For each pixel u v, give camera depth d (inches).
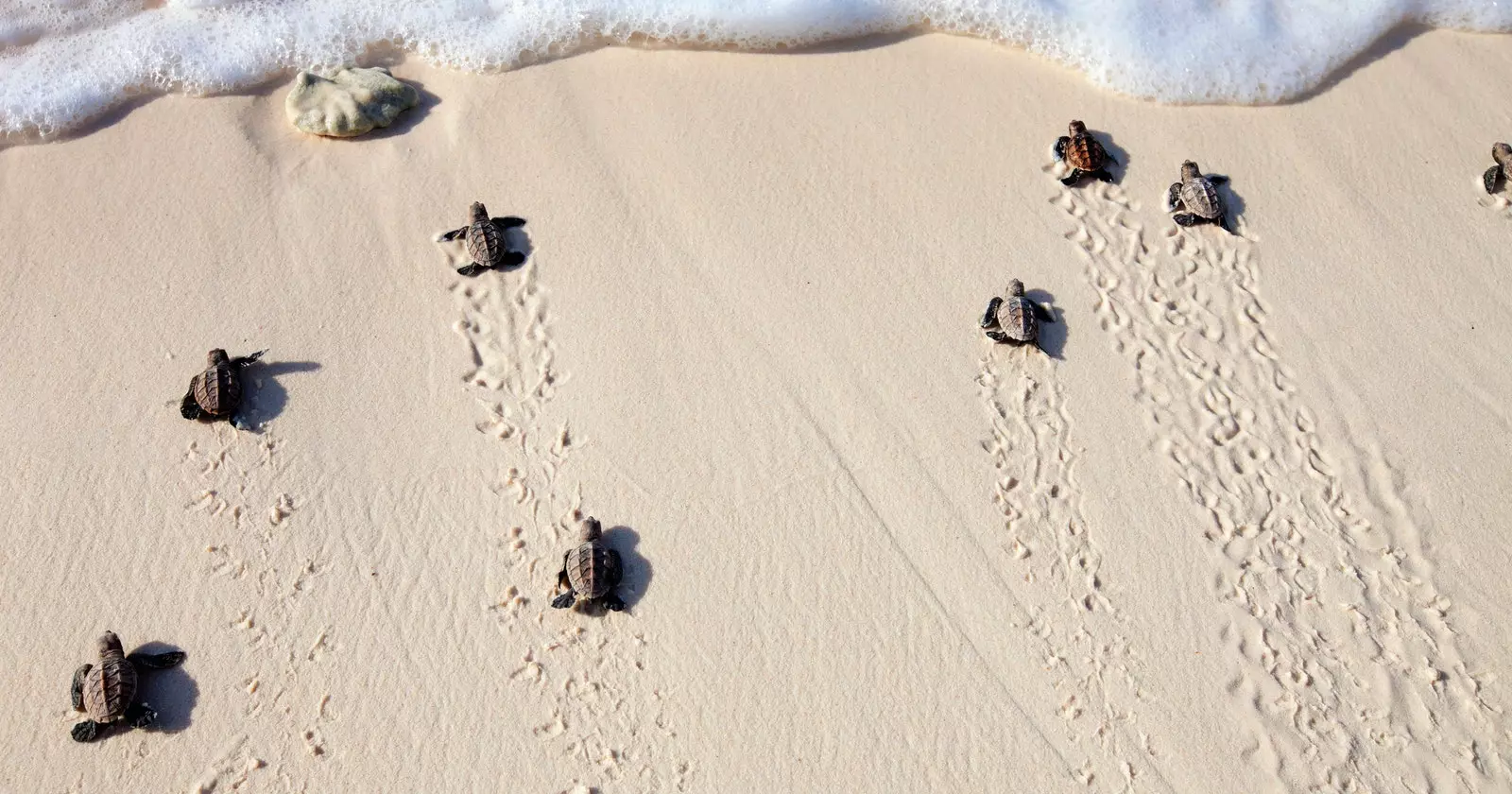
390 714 172.6
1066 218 227.9
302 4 256.8
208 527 189.2
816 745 169.6
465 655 177.6
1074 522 191.0
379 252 221.0
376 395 203.6
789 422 200.7
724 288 216.4
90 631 178.5
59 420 199.2
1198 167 235.1
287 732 171.0
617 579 182.4
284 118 242.1
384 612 181.3
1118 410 203.5
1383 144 240.2
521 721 171.9
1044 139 240.2
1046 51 254.5
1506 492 193.8
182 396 202.7
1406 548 188.1
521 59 251.9
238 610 181.3
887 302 215.2
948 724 171.3
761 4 253.0
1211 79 249.3
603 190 229.5
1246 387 206.5
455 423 200.7
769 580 184.4
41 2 252.7
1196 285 219.5
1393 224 227.1
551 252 220.8
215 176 231.0
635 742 170.1
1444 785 165.3
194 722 171.6
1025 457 197.8
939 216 227.0
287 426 199.6
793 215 226.5
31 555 185.2
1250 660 177.0
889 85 248.1
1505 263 221.8
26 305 212.1
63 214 224.5
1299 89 249.8
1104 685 174.7
